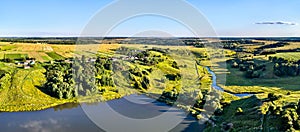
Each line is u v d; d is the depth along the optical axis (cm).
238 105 3947
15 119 4406
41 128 3966
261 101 3881
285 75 6638
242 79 5881
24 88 5478
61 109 4744
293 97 4006
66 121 4075
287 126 3012
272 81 6072
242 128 3247
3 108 4897
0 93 5366
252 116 3475
